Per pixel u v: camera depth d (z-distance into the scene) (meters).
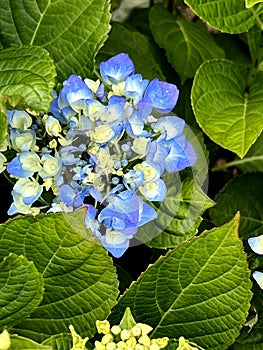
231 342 0.77
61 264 0.73
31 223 0.70
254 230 0.99
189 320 0.77
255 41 0.94
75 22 0.82
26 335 0.75
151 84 0.76
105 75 0.77
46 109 0.70
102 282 0.74
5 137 0.69
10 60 0.73
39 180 0.76
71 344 0.73
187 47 1.01
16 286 0.69
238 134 0.85
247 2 0.82
